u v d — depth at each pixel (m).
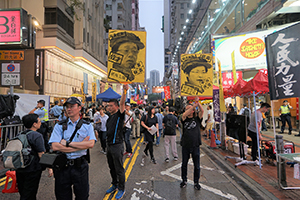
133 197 3.77
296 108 11.44
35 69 15.66
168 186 4.32
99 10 29.97
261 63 9.59
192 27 33.25
